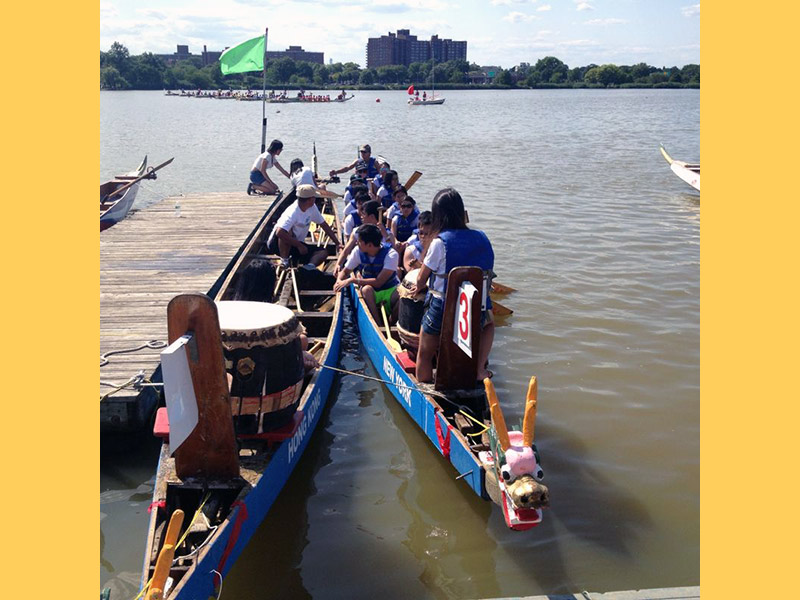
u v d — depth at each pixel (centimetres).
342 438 646
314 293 898
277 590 455
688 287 1048
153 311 806
